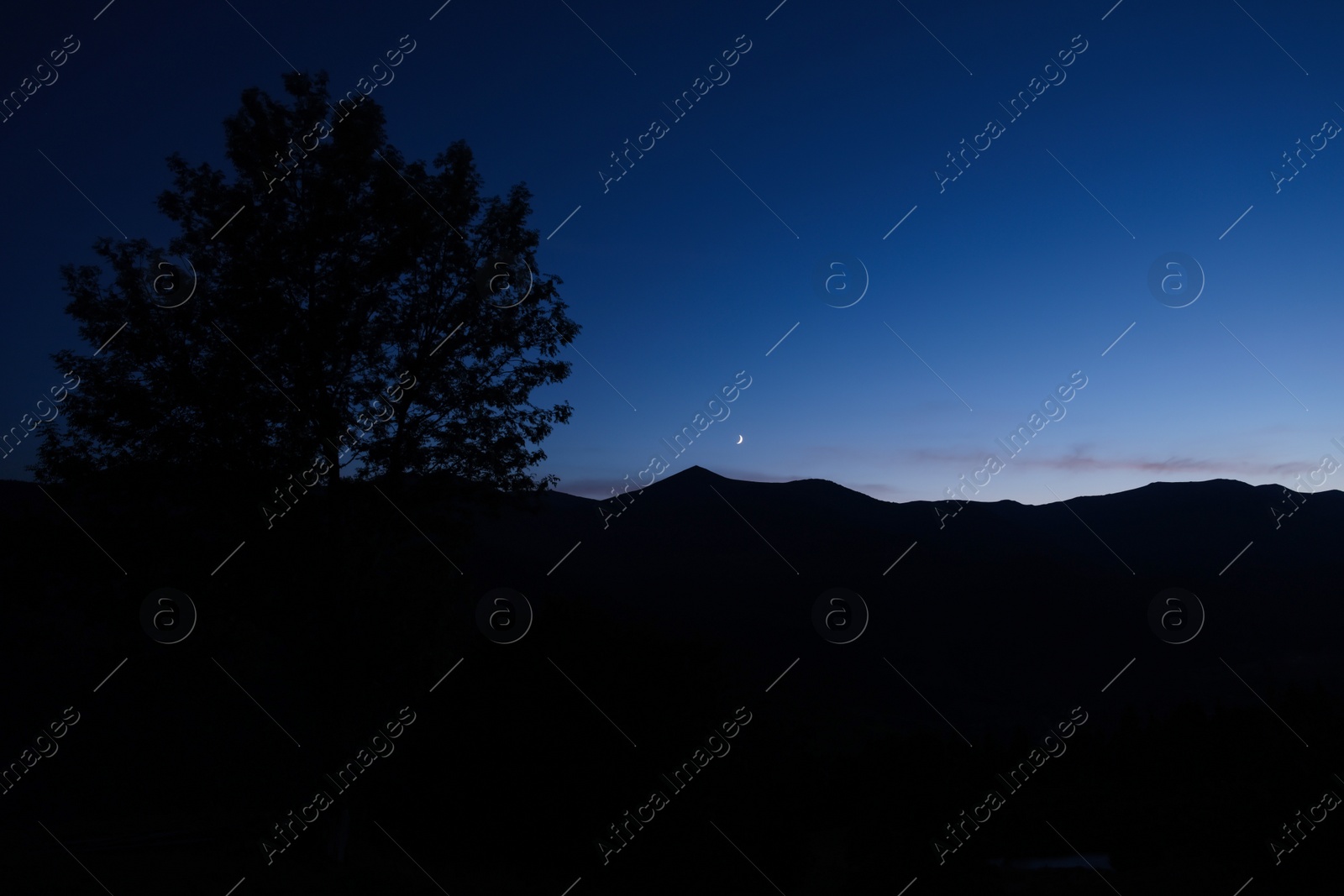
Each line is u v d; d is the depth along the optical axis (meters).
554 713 18.02
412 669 16.70
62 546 14.28
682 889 17.48
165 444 14.41
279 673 19.06
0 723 27.72
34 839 17.80
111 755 28.02
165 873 13.95
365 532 16.34
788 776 20.81
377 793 19.38
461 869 17.53
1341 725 20.05
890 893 18.00
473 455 16.45
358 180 15.59
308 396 15.31
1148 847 23.50
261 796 26.78
